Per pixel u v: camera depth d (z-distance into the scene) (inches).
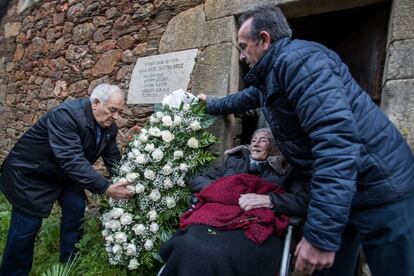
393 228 44.5
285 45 46.6
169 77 104.6
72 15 139.2
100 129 77.1
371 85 84.7
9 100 175.2
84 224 99.5
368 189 44.8
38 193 75.5
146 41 113.1
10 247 75.2
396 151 45.0
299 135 48.2
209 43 96.8
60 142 69.4
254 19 49.3
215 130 79.6
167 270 51.5
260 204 55.6
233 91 93.8
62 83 142.9
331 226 37.5
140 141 75.7
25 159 74.9
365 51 89.1
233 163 69.2
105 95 71.7
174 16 106.2
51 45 149.6
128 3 118.3
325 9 85.4
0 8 188.4
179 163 72.7
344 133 38.3
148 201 72.5
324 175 38.1
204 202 61.7
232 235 52.8
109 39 124.9
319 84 40.6
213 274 49.3
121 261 73.5
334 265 57.7
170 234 71.1
